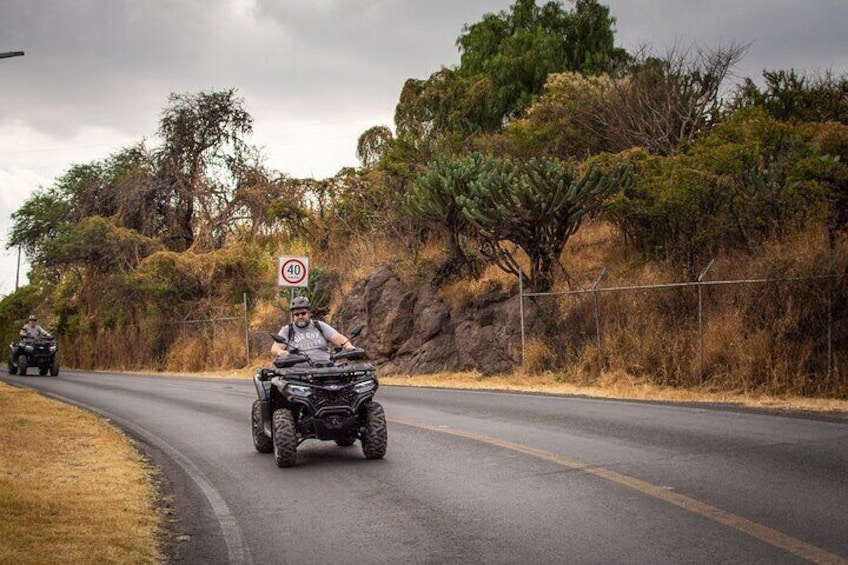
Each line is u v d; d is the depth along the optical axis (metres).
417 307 23.70
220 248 39.88
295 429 10.52
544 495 8.15
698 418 12.51
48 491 8.84
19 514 7.71
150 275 36.91
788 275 15.80
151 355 37.16
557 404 15.16
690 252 18.91
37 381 28.25
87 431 13.90
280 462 10.40
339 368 10.65
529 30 39.25
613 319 19.16
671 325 18.05
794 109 22.95
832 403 13.54
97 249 39.34
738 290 17.06
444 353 22.59
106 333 40.25
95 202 44.00
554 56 36.78
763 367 15.32
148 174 42.12
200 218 40.97
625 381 17.36
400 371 23.12
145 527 7.66
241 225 40.91
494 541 6.73
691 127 25.20
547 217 20.69
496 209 20.61
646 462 9.41
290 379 10.45
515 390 18.05
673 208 19.30
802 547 6.08
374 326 24.39
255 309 34.22
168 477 10.22
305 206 33.75
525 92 35.56
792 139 18.77
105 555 6.58
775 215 18.30
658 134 25.48
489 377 20.75
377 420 10.50
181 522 7.97
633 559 6.04
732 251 18.84
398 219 28.14
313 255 32.69
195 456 11.70
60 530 7.25
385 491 8.78
